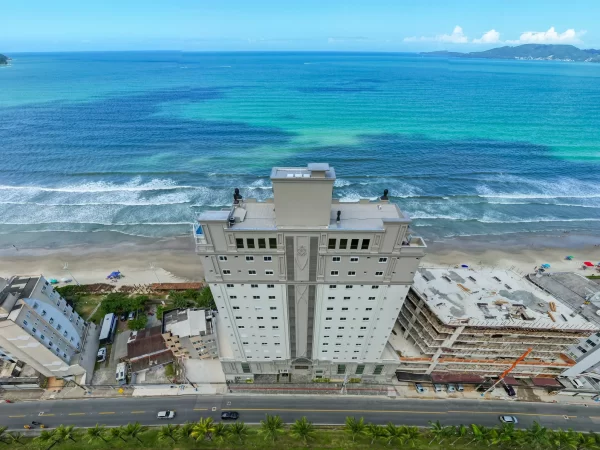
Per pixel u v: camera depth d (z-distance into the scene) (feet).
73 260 343.26
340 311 170.30
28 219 401.90
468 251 367.66
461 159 565.53
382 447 178.81
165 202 438.40
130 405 201.87
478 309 185.78
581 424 196.95
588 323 180.34
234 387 209.97
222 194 458.09
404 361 199.93
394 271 152.35
